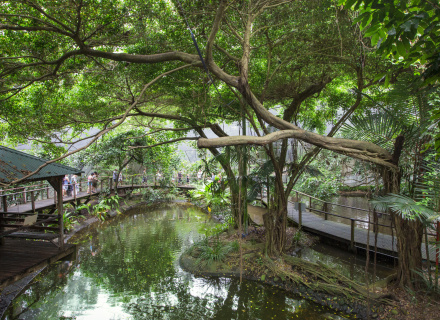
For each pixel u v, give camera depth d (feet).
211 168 34.83
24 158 20.75
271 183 26.25
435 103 13.91
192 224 40.55
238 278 23.30
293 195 46.34
